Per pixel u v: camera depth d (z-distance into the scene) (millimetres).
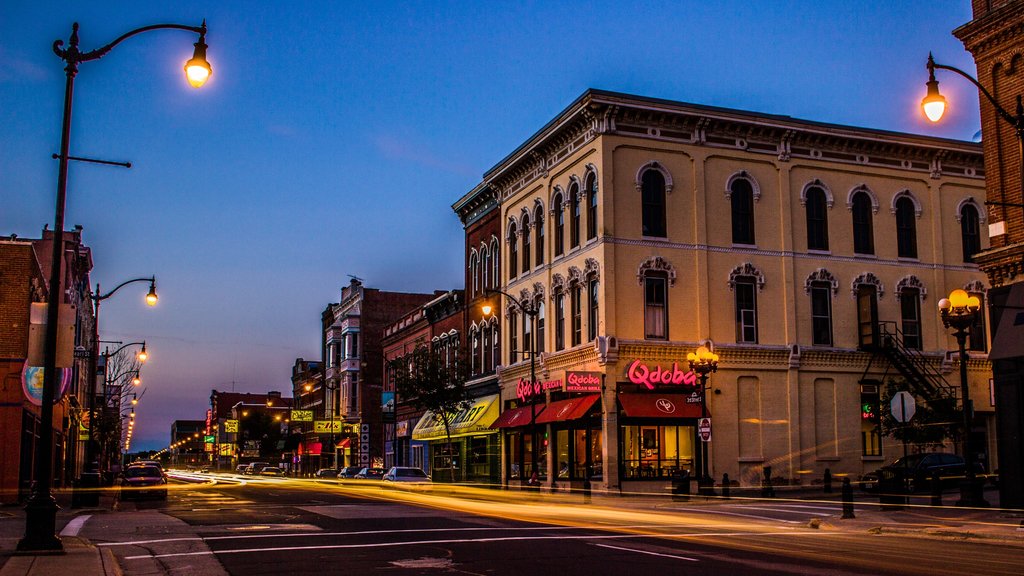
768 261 43531
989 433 45625
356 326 89125
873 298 45000
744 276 42969
